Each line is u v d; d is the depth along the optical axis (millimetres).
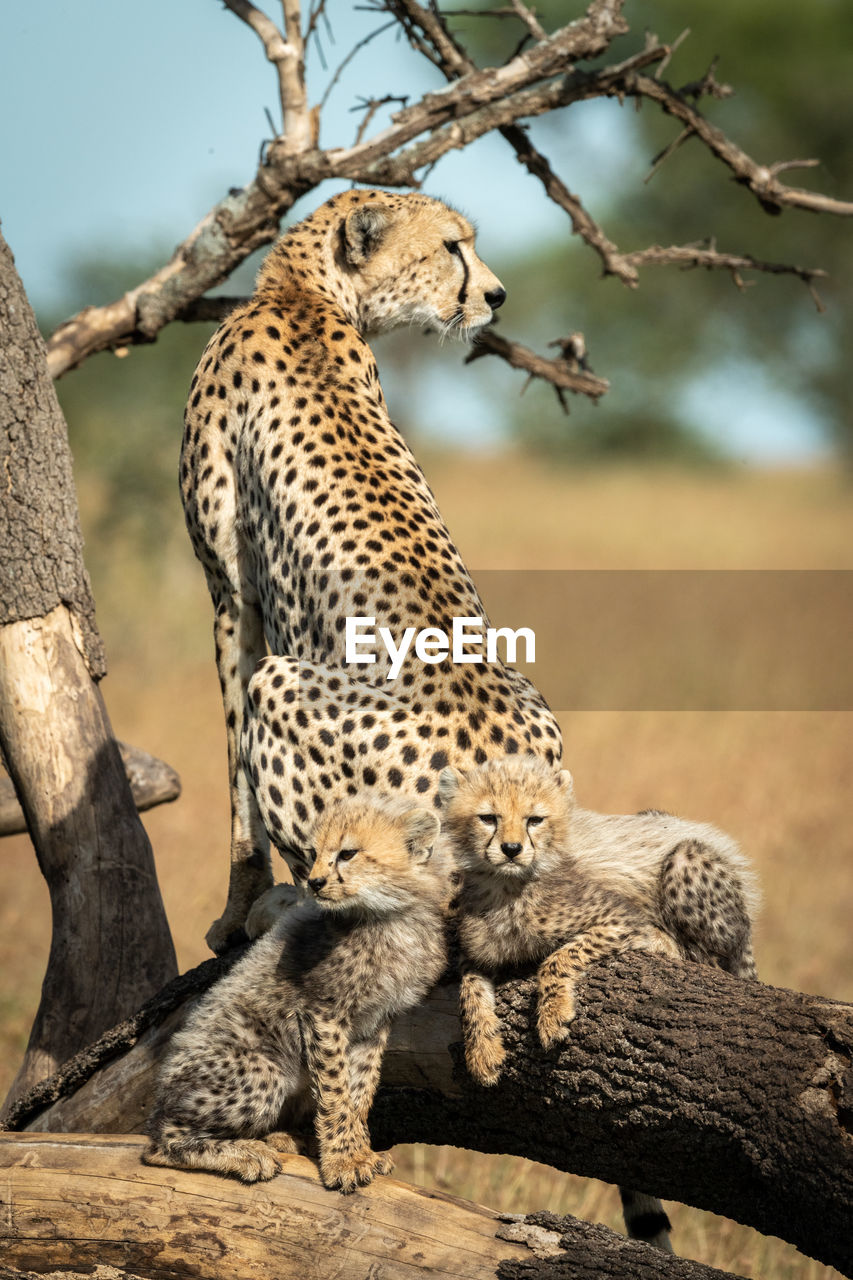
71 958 15133
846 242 88500
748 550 60219
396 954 10938
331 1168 10711
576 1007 10266
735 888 11398
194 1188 10750
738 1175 9758
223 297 20766
